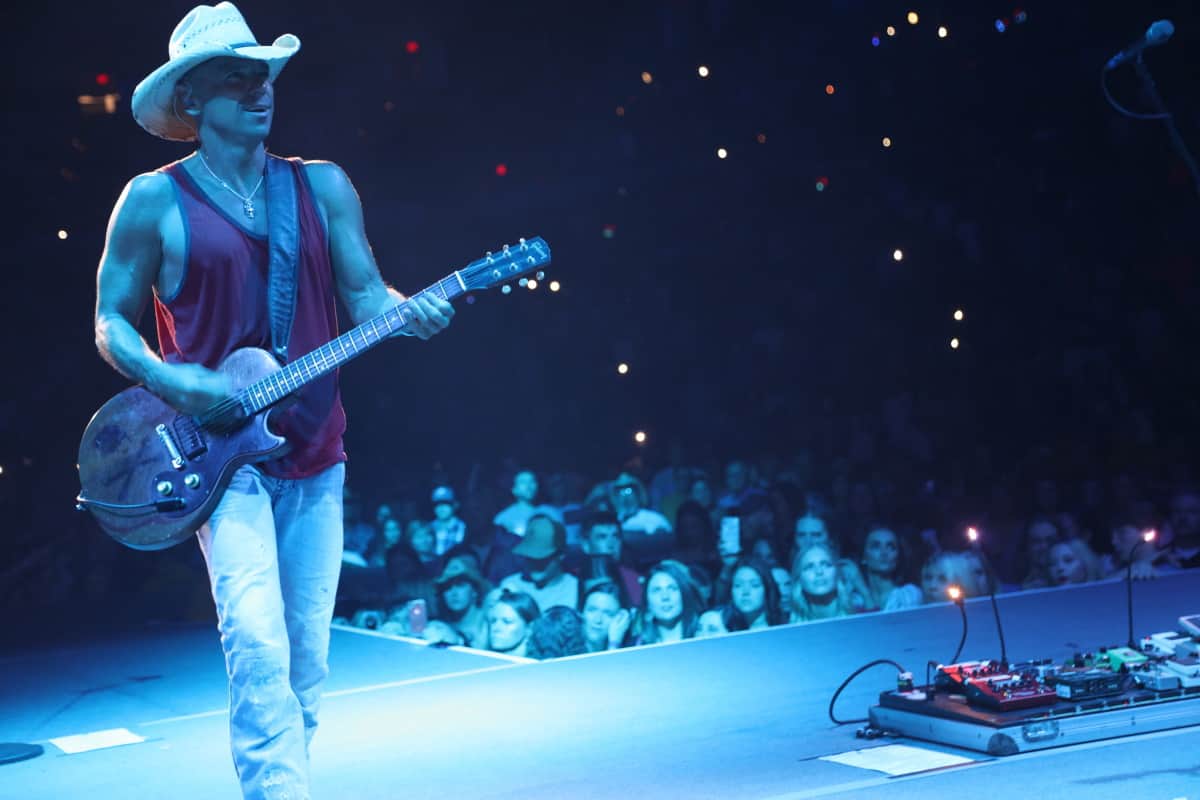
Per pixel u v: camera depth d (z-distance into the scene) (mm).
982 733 3334
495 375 13727
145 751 4246
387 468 12883
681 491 9844
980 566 6809
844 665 4820
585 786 3361
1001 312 12508
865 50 12547
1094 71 12086
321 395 2770
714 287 13453
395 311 2691
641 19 13445
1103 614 5633
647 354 13438
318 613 2812
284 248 2742
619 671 4992
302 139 13289
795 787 3184
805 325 13047
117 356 2633
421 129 13688
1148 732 3436
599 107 13695
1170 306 12039
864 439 11188
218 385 2627
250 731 2516
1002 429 11844
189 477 2617
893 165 12883
